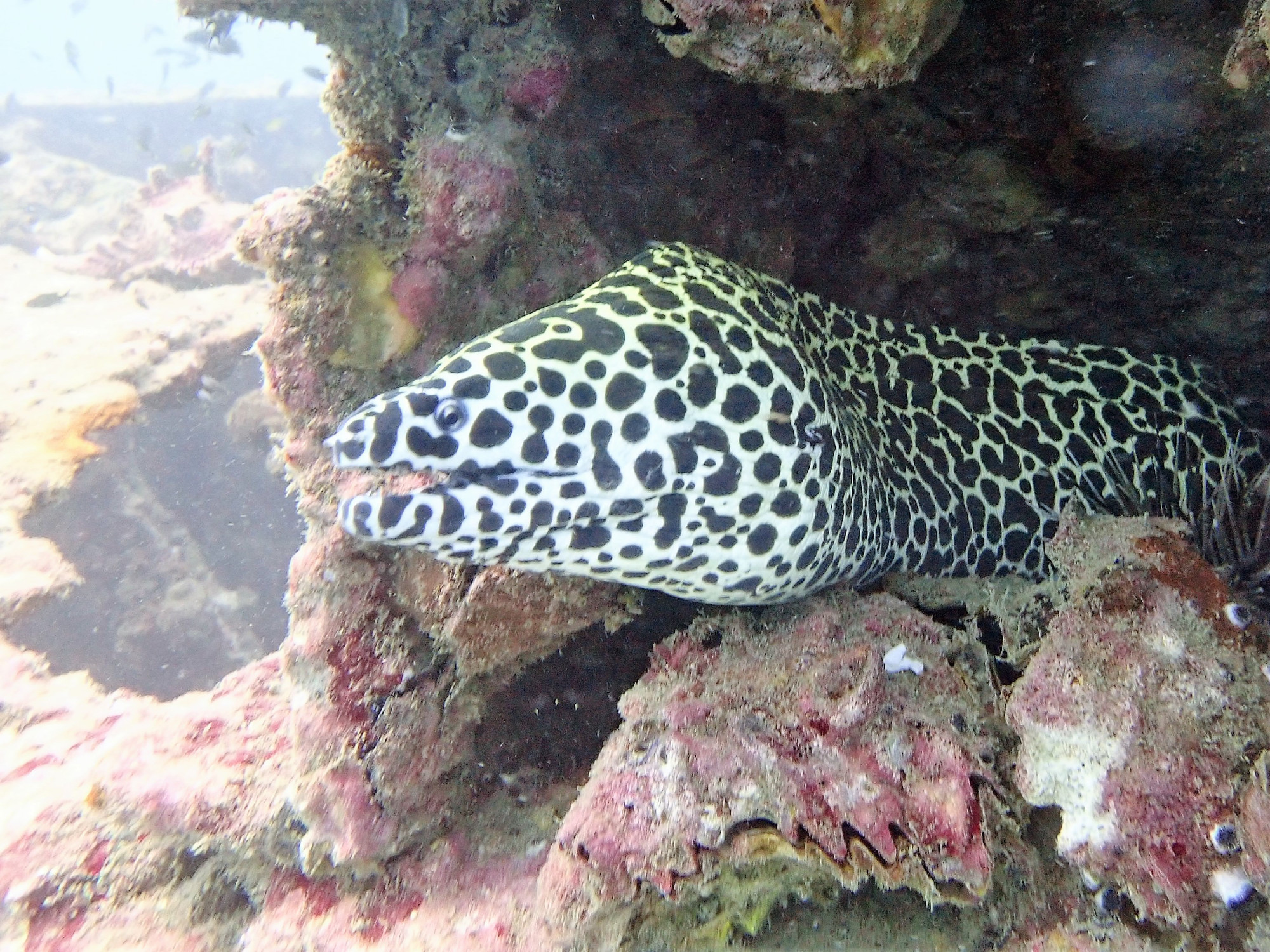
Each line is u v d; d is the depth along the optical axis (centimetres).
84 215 235
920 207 51
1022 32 41
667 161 52
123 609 121
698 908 36
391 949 44
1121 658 32
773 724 36
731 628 43
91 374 120
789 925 36
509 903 43
